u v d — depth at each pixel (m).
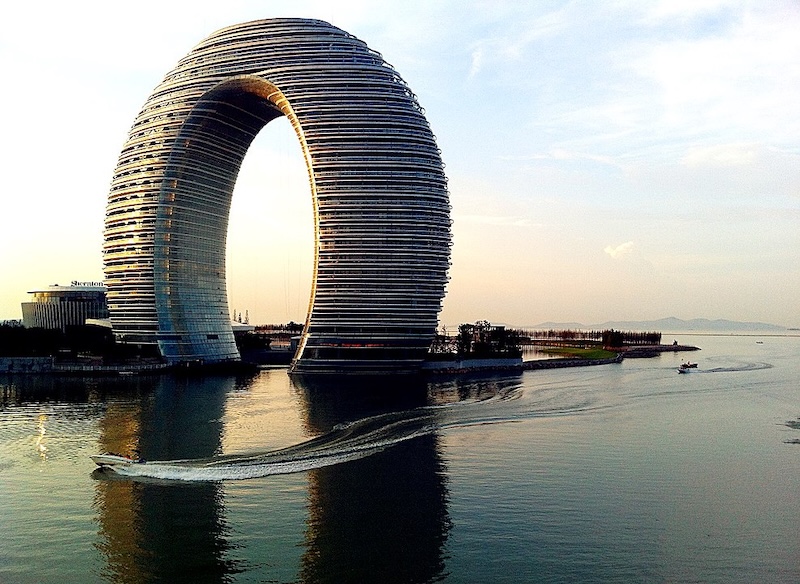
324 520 76.56
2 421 134.50
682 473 96.31
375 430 123.56
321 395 177.50
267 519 76.81
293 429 124.69
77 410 149.25
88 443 113.19
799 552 68.69
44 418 138.25
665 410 151.75
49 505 81.12
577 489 88.31
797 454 108.31
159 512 78.75
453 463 100.38
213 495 84.75
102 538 71.62
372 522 76.00
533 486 89.38
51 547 69.44
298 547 69.56
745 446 113.81
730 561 66.50
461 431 123.88
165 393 182.75
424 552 68.31
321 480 91.19
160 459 101.69
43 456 104.06
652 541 71.19
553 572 64.00
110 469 95.38
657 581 62.31
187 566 65.31
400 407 152.75
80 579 62.84
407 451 107.50
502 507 81.12
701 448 112.00
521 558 67.00
